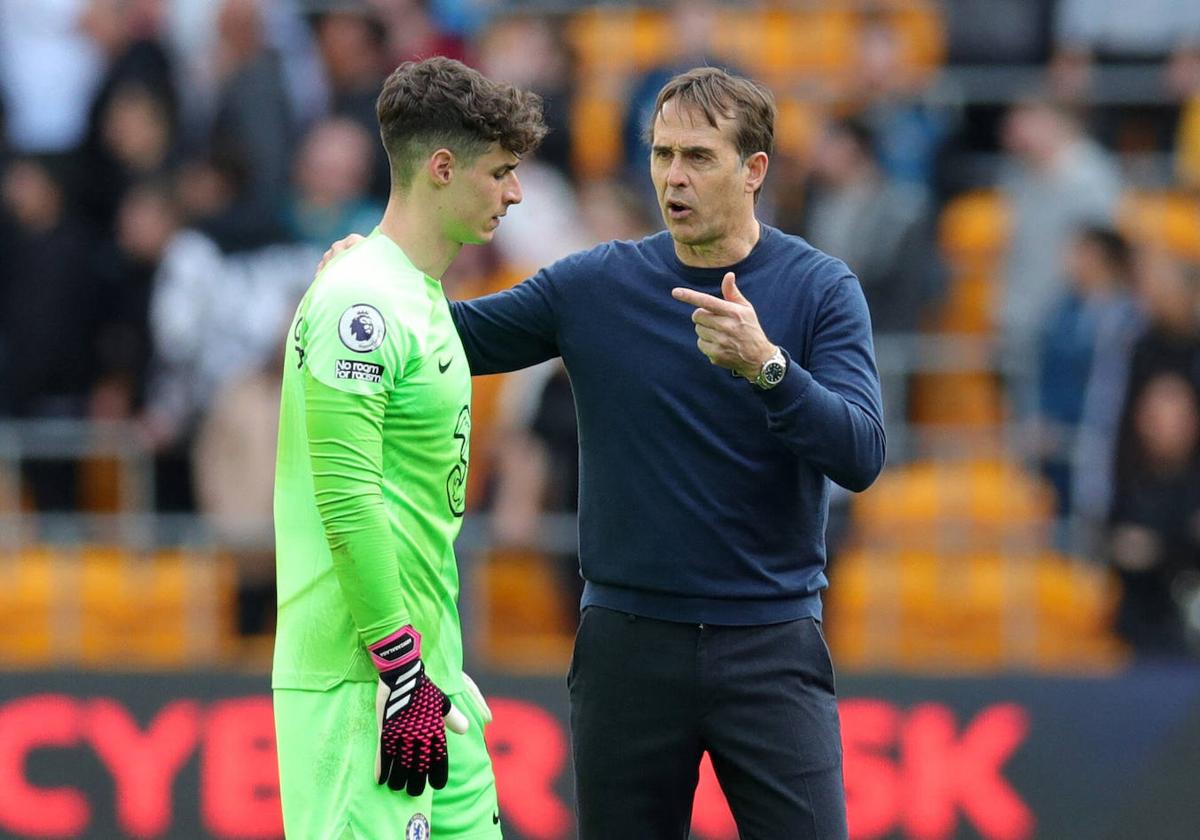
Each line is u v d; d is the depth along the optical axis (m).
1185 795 23.06
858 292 14.20
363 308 12.95
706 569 14.02
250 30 29.47
